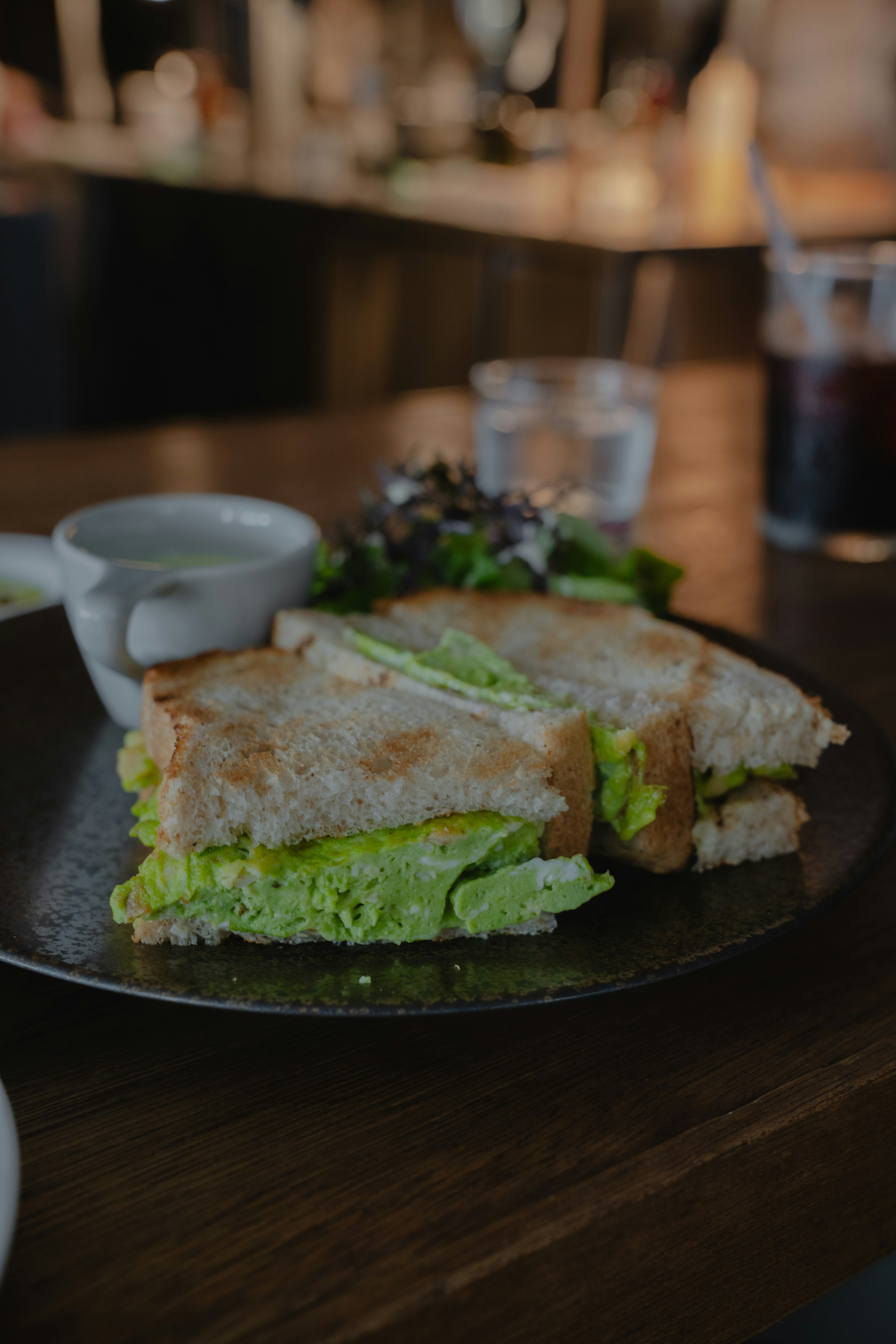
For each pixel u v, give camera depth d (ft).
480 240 5.69
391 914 1.63
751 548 2.60
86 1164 1.49
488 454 2.70
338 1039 1.60
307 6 8.70
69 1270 1.38
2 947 1.59
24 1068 1.55
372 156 7.11
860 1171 1.58
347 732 1.73
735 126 7.22
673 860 1.73
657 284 5.49
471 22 8.48
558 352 5.76
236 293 6.91
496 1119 1.53
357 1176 1.49
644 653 1.94
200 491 2.70
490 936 1.64
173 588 1.86
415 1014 1.53
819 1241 1.57
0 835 1.74
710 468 2.97
